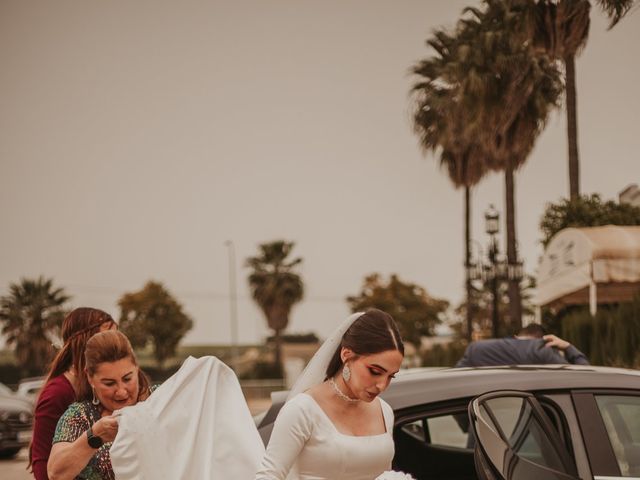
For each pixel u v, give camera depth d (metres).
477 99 22.25
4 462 15.62
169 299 60.88
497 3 22.64
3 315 53.88
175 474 3.17
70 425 3.41
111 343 3.34
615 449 3.75
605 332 13.30
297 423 2.89
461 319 59.06
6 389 18.58
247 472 3.26
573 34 18.64
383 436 3.06
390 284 60.72
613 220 17.47
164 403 3.25
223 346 75.69
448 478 4.55
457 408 3.92
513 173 23.64
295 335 72.50
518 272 21.98
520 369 4.16
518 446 3.61
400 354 2.89
